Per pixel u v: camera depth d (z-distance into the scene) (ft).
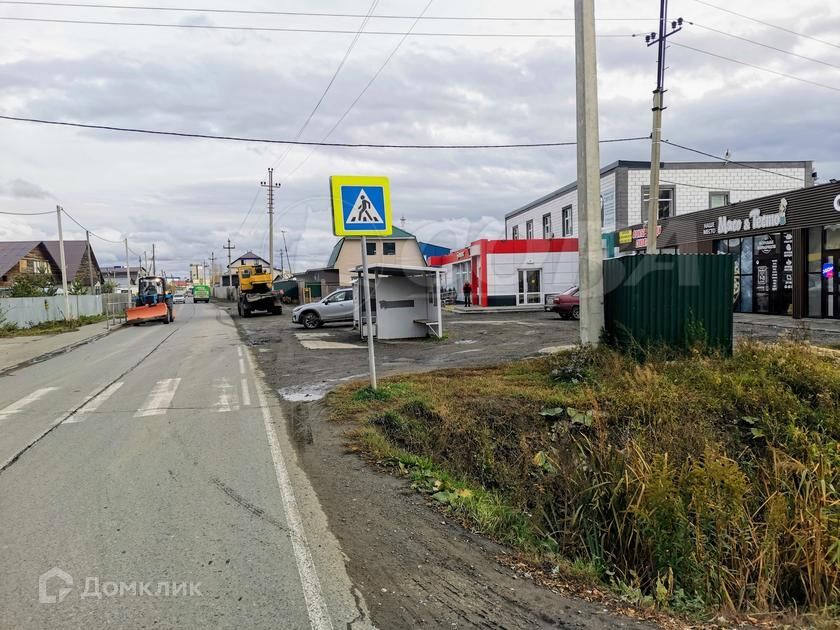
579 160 29.04
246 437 21.01
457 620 9.84
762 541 13.79
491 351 40.98
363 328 56.80
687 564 13.17
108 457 18.69
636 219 97.14
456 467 19.35
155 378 35.32
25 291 105.29
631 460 16.47
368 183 25.09
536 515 15.92
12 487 15.97
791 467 16.88
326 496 15.28
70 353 54.65
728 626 10.82
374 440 19.76
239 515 13.96
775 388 21.72
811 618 11.55
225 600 10.18
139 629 9.29
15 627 9.35
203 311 139.23
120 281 281.95
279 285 149.69
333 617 9.70
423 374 30.89
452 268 123.13
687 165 97.09
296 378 34.04
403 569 11.57
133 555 11.87
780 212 60.39
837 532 13.67
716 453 16.52
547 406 22.50
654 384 22.31
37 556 11.84
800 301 58.34
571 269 96.73
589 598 11.12
